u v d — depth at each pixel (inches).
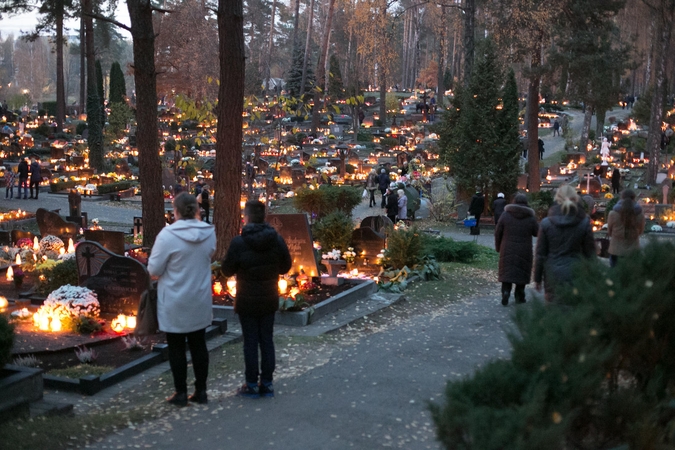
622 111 3373.5
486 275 650.2
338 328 412.8
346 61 3457.2
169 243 247.4
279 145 751.1
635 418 147.5
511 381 139.9
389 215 1004.6
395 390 275.4
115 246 617.0
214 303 456.8
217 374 307.7
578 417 146.6
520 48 1246.9
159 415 245.9
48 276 475.8
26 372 250.8
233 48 520.1
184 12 1915.6
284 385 283.7
